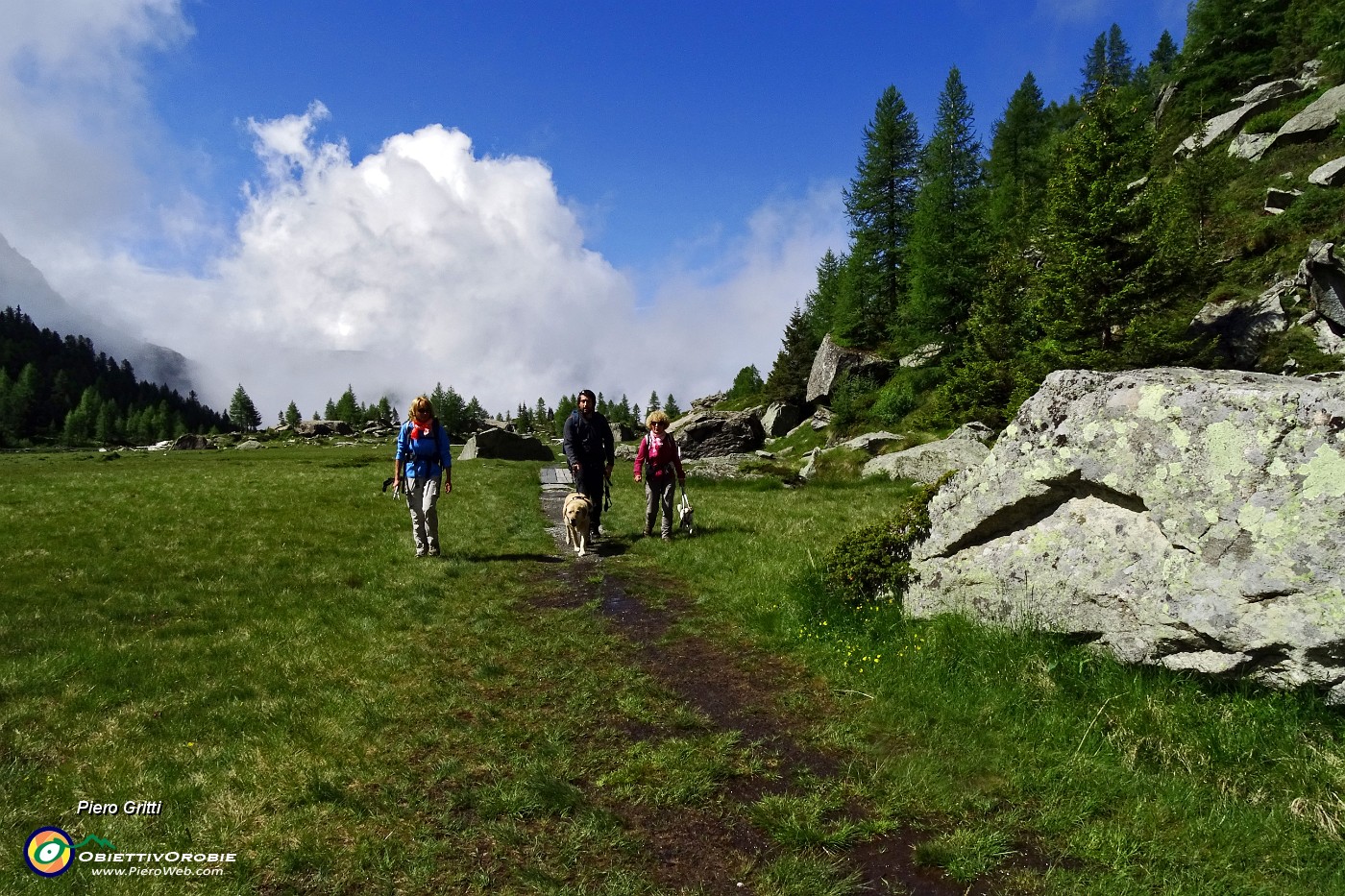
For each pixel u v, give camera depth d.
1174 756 4.91
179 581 10.42
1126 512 6.29
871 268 60.69
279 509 17.86
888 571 8.20
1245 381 5.95
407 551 13.16
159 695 6.24
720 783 4.98
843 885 3.85
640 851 4.18
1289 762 4.57
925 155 57.66
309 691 6.44
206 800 4.56
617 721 5.99
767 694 6.56
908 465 28.34
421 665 7.29
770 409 69.06
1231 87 63.22
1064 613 6.33
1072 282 32.47
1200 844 4.12
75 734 5.45
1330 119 45.47
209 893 3.66
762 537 13.63
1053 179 34.16
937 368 49.50
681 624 8.69
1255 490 5.32
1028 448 7.01
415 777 4.96
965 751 5.29
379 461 60.00
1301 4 60.50
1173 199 33.38
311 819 4.39
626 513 18.53
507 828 4.34
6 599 9.16
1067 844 4.21
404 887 3.80
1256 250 39.28
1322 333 30.70
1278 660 5.05
